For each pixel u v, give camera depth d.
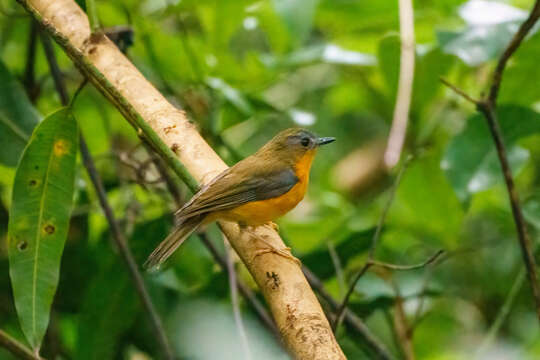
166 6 11.34
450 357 11.27
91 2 7.68
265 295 6.21
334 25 12.44
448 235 11.61
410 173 11.36
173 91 10.70
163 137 7.12
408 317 11.84
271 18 11.58
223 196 7.74
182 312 10.09
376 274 10.73
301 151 9.09
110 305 9.75
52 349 10.24
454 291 11.94
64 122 7.22
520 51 10.09
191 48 10.88
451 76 12.29
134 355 12.09
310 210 13.11
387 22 11.80
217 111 10.83
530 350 11.19
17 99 9.23
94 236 11.45
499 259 12.21
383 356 9.48
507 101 10.88
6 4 11.84
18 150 9.12
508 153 9.87
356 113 14.74
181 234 7.77
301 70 13.84
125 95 7.33
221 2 11.04
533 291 8.29
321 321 5.71
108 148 11.84
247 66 11.91
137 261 10.08
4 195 11.62
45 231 7.28
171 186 9.61
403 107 7.45
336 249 10.01
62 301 10.52
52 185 7.32
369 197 13.88
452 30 10.07
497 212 12.34
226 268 9.34
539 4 7.63
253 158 8.98
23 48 12.08
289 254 6.78
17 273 7.16
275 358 9.66
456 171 9.81
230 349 9.70
